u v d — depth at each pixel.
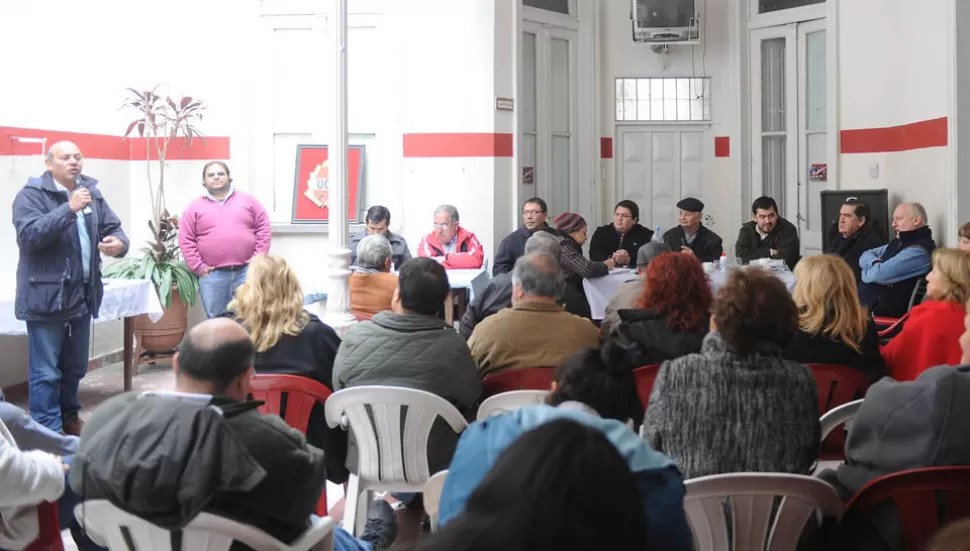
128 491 2.18
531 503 1.13
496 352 3.69
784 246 7.75
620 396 2.39
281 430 2.36
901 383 2.59
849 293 3.58
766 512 2.42
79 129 7.42
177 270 7.48
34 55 6.76
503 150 8.86
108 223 5.81
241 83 8.51
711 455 2.61
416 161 8.80
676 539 1.86
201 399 2.31
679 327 3.62
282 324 3.68
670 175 10.58
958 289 3.66
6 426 3.01
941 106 7.33
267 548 2.31
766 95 10.13
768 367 2.64
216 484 2.22
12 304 5.72
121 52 8.09
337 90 5.68
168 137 8.42
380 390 3.32
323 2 8.52
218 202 7.14
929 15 7.59
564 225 6.92
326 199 8.60
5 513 2.67
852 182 9.09
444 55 8.71
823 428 3.21
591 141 10.27
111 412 2.28
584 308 4.90
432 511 2.71
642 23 10.12
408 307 3.54
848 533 2.54
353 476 3.50
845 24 9.00
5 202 6.37
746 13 10.13
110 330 7.73
